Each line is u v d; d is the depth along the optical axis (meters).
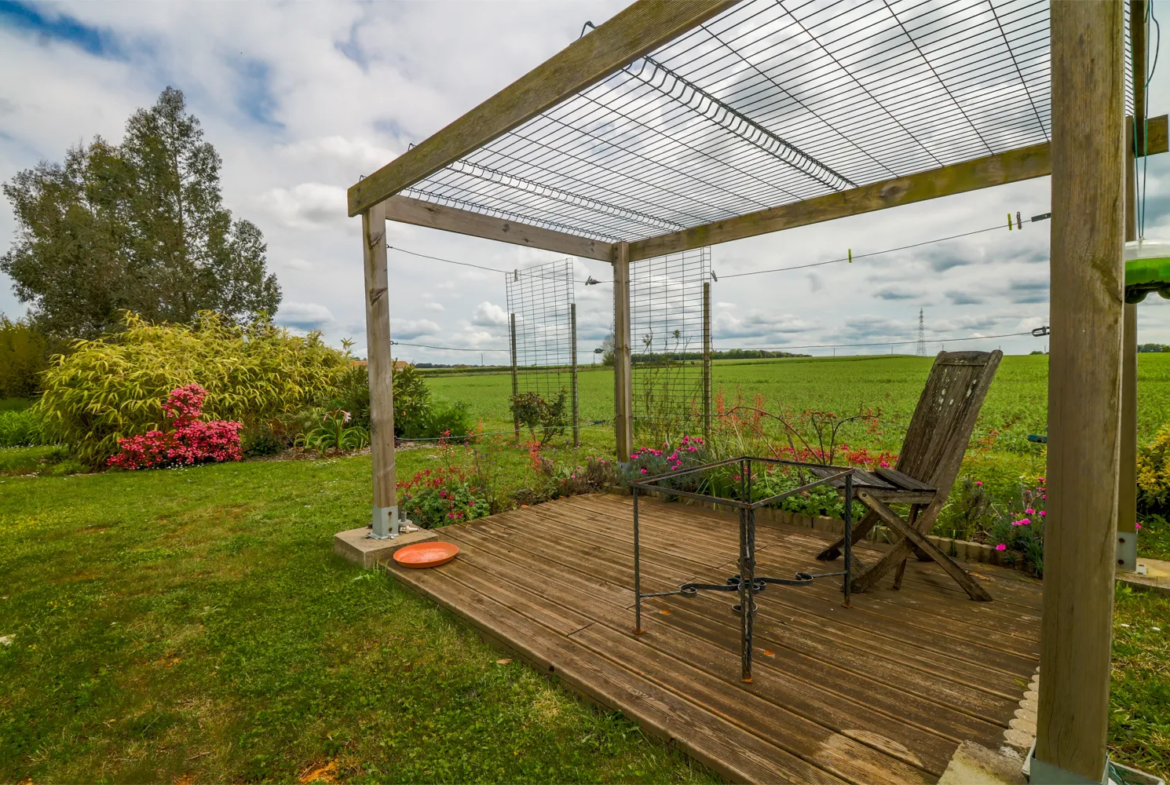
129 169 17.36
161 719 1.92
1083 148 1.15
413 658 2.28
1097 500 1.18
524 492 4.86
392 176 3.13
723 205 4.15
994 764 1.45
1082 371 1.17
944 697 1.78
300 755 1.74
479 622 2.43
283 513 4.80
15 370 16.19
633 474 5.04
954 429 2.72
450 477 4.75
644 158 3.15
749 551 1.87
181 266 17.61
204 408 8.28
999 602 2.54
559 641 2.24
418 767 1.65
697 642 2.20
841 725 1.65
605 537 3.70
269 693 2.07
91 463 7.39
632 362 5.89
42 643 2.50
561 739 1.75
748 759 1.51
